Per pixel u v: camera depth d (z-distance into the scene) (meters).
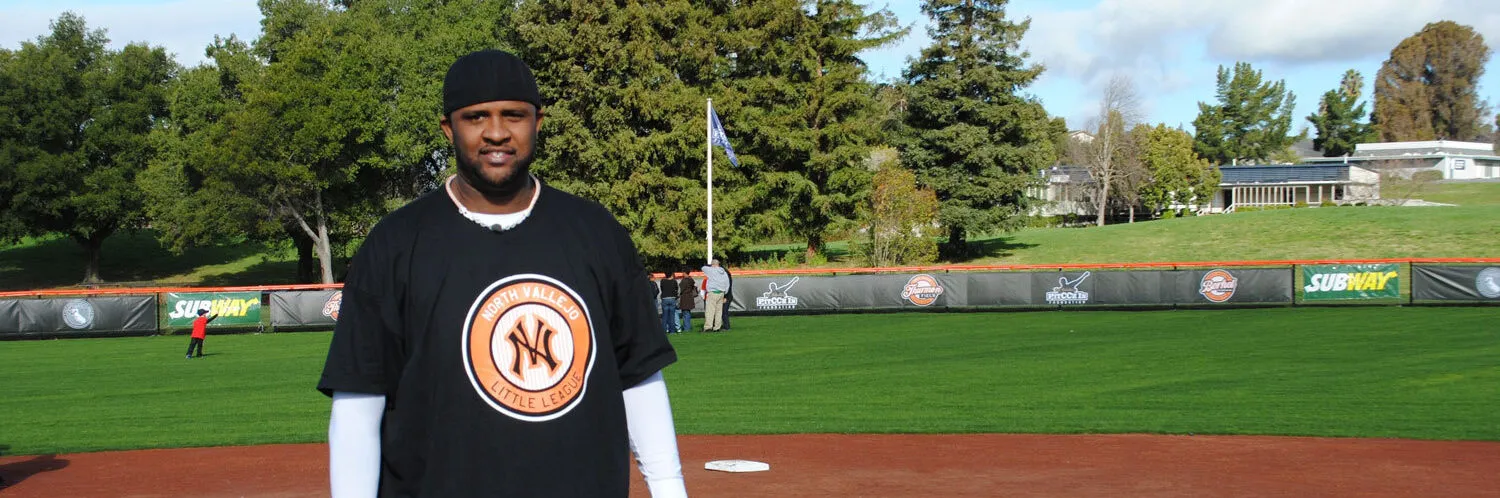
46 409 15.55
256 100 50.72
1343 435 11.58
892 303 31.64
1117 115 82.62
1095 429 12.16
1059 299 31.03
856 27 59.19
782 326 27.95
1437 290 29.09
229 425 13.67
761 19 55.50
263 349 25.55
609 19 49.38
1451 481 9.22
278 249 63.84
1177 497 8.67
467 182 2.45
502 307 2.39
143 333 30.88
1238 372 17.12
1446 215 56.31
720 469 9.95
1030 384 16.19
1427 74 135.25
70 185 60.25
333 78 52.28
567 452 2.40
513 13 50.09
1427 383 15.59
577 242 2.49
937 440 11.66
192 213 53.03
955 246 58.47
